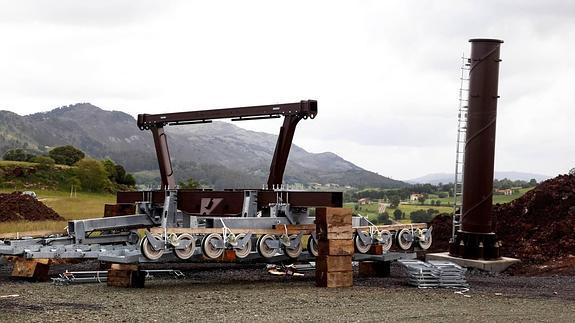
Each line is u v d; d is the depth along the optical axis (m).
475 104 18.09
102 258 13.01
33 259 13.91
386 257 15.07
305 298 11.20
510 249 19.42
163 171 18.70
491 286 13.56
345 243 12.97
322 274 12.91
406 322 9.01
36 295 11.38
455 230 19.03
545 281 14.61
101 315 9.23
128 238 17.50
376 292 12.18
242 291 12.11
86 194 70.06
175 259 13.05
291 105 15.66
